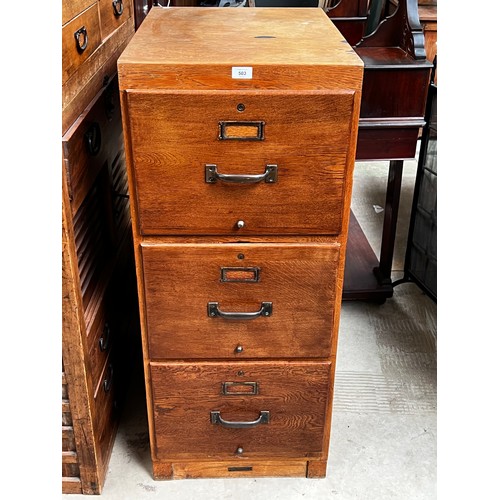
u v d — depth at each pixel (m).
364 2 2.65
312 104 1.15
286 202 1.25
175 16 1.51
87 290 1.46
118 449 1.68
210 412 1.49
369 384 1.93
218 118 1.16
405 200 3.12
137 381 1.92
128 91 1.14
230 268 1.31
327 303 1.36
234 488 1.57
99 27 1.50
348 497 1.54
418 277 2.29
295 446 1.54
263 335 1.40
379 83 1.80
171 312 1.36
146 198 1.24
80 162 1.32
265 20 1.48
